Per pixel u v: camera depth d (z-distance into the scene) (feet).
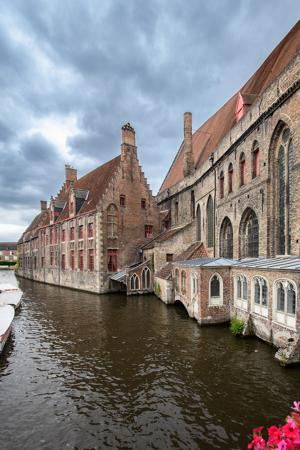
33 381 29.76
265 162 47.09
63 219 117.19
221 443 19.38
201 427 21.11
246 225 56.34
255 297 38.42
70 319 56.34
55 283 122.52
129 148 100.53
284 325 31.71
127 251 97.25
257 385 26.32
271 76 58.90
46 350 38.93
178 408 23.63
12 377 30.83
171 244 86.33
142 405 24.39
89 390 27.43
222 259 51.90
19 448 19.81
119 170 97.55
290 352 29.17
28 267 166.20
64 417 23.22
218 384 27.04
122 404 24.75
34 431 21.62
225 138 65.05
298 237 38.73
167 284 68.13
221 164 67.87
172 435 20.45
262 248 47.78
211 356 33.55
